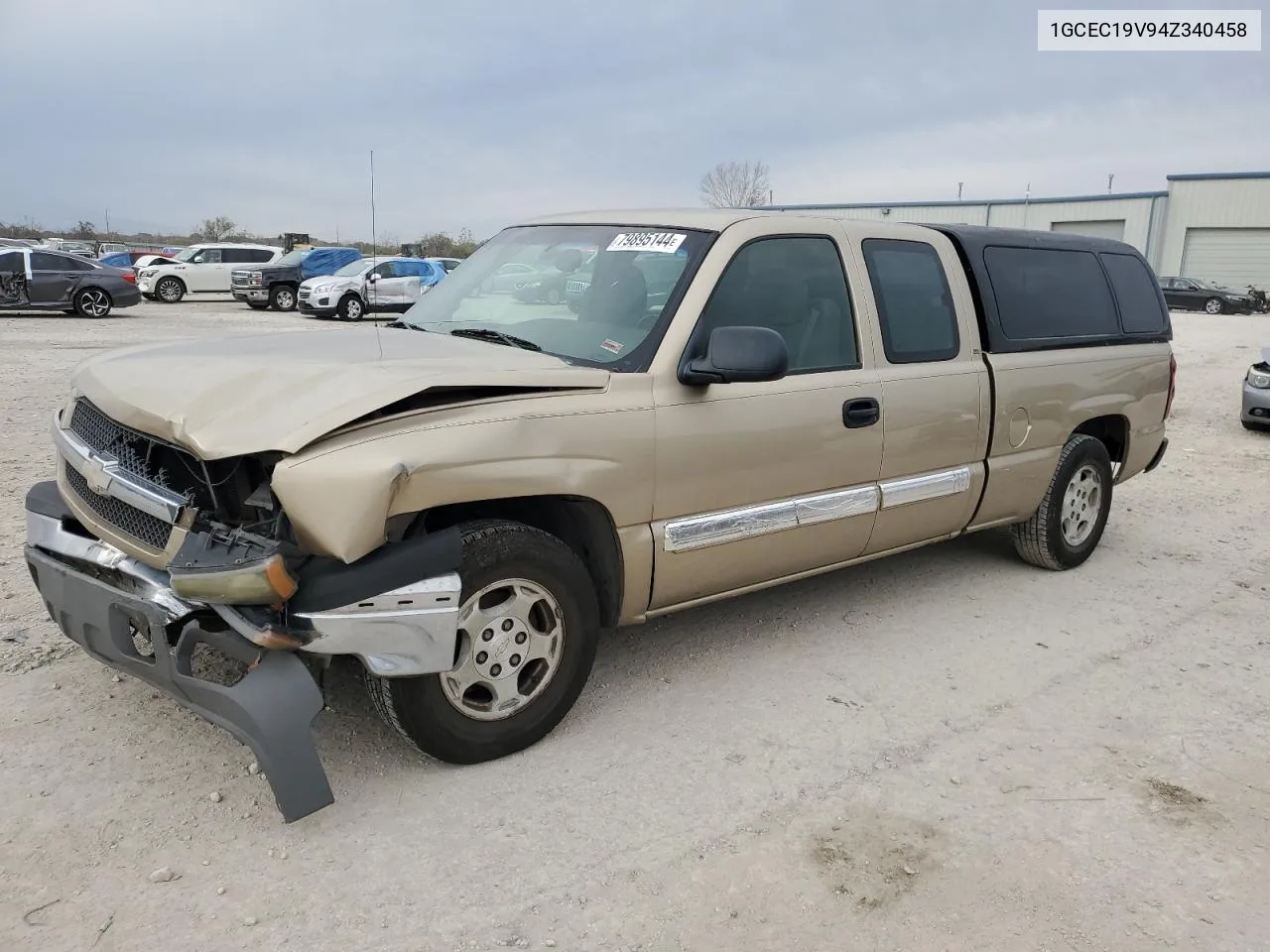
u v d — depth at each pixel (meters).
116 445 3.17
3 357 13.80
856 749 3.62
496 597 3.31
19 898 2.61
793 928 2.65
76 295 22.61
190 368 3.28
